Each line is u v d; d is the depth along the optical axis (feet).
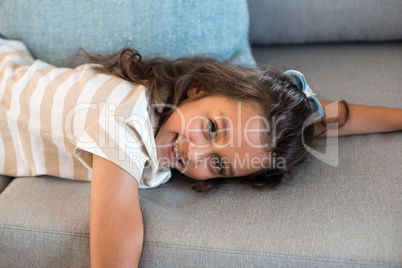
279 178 2.87
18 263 2.55
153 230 2.44
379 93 3.54
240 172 2.89
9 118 2.93
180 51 3.44
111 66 3.23
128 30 3.42
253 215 2.50
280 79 3.06
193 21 3.42
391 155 2.88
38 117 2.86
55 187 2.80
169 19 3.40
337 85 3.69
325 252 2.25
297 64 4.02
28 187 2.79
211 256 2.33
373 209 2.46
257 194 2.71
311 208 2.52
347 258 2.23
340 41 4.26
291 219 2.45
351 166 2.85
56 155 2.91
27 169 2.95
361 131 3.16
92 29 3.45
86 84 2.80
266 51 4.28
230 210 2.56
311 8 3.93
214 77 3.03
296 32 4.12
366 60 4.00
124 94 2.72
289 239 2.32
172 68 3.28
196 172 2.89
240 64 3.51
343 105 3.24
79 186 2.82
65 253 2.48
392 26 3.97
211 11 3.45
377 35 4.08
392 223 2.36
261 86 2.92
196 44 3.44
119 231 2.31
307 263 2.26
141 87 2.78
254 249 2.30
